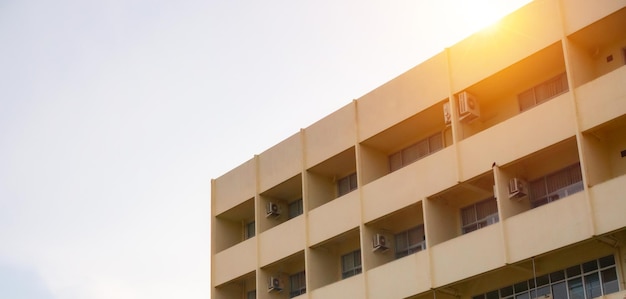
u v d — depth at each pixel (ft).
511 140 111.14
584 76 108.37
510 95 118.42
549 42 109.81
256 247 141.28
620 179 99.30
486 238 110.22
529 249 105.40
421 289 115.34
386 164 132.26
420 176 120.06
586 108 104.53
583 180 102.73
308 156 137.49
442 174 117.50
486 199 119.14
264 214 144.05
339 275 134.21
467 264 111.34
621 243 102.53
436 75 121.70
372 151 131.13
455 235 120.16
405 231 127.75
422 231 125.70
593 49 110.63
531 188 114.11
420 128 126.52
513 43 113.70
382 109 127.85
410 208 121.80
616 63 108.58
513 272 112.47
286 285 141.49
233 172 150.92
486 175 113.60
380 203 124.26
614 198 99.19
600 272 104.47
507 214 109.91
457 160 115.96
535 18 111.96
